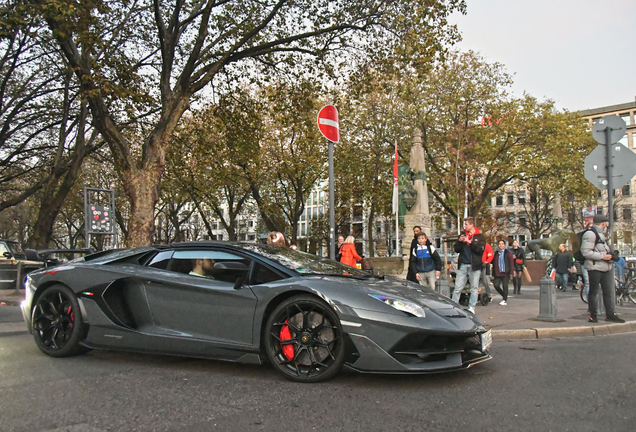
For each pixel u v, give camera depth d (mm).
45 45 15922
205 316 4223
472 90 26141
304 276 4148
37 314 4867
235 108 15922
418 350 3697
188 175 26922
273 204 35000
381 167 30750
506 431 2754
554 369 4363
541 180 28234
